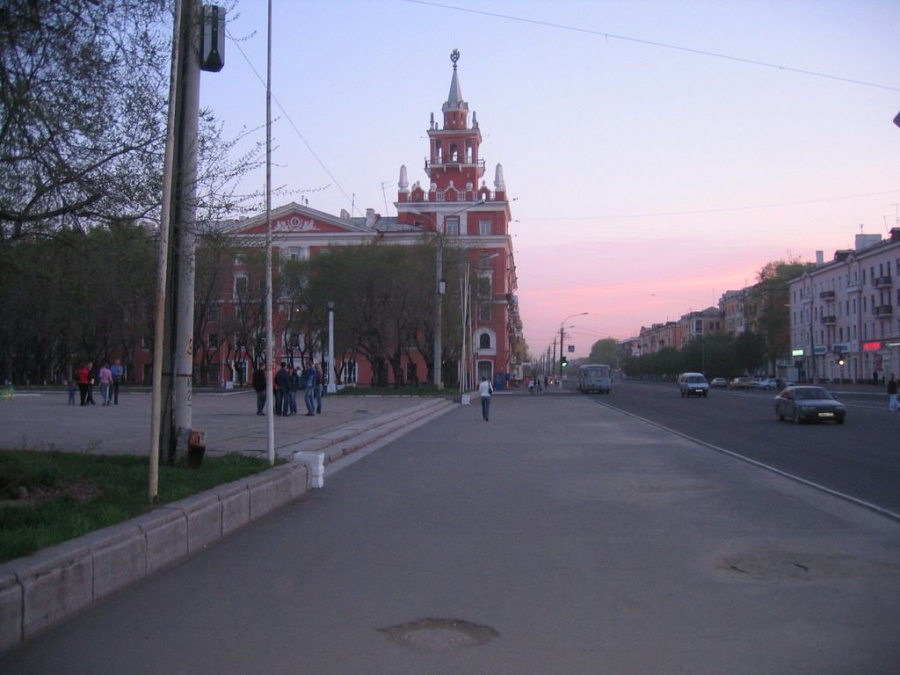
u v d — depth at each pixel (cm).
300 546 901
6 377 6431
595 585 738
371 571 788
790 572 786
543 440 2359
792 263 10719
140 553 744
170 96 932
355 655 554
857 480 1480
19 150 892
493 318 8338
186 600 682
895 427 2920
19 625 566
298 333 6112
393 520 1066
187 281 1192
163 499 895
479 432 2678
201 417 2912
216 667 529
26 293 1141
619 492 1322
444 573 782
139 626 611
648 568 802
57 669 523
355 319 5803
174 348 1189
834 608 665
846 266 8675
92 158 966
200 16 1130
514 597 698
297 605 671
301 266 5981
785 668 532
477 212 8419
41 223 967
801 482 1442
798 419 3100
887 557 850
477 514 1114
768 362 10981
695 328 16925
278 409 3078
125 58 983
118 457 1223
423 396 5072
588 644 578
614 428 2884
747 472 1593
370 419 2889
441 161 8575
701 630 609
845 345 8581
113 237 1056
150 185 1012
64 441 1752
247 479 1111
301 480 1295
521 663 540
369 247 5978
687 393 6562
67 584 626
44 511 786
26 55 855
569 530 999
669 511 1137
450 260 6000
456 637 593
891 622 628
